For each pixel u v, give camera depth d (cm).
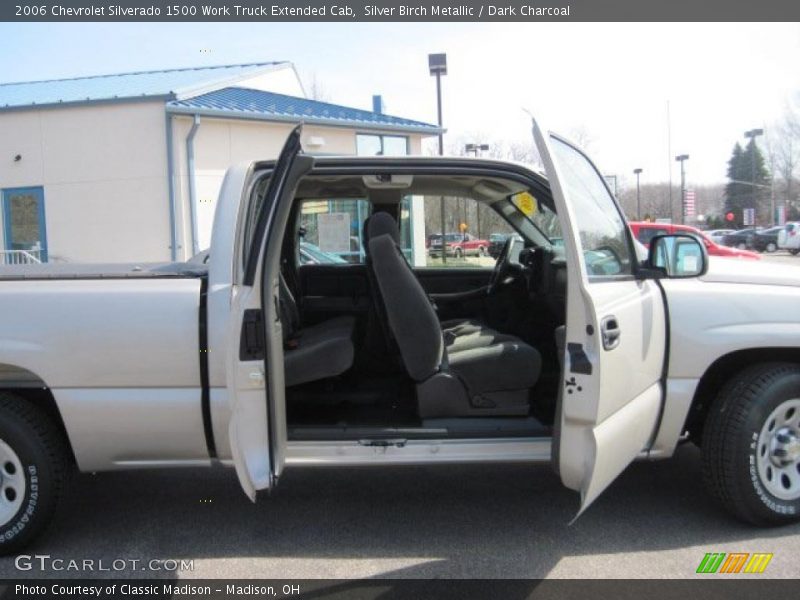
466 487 421
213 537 362
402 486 424
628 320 310
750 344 341
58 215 1412
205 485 435
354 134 1539
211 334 318
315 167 343
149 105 1352
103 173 1385
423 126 1620
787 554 329
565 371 289
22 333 322
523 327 446
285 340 402
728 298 345
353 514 386
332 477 441
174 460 337
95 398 324
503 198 455
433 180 433
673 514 376
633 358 312
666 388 342
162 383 323
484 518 377
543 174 350
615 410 301
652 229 1441
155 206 1372
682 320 341
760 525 353
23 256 1405
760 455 343
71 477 363
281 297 399
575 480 296
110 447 331
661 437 347
